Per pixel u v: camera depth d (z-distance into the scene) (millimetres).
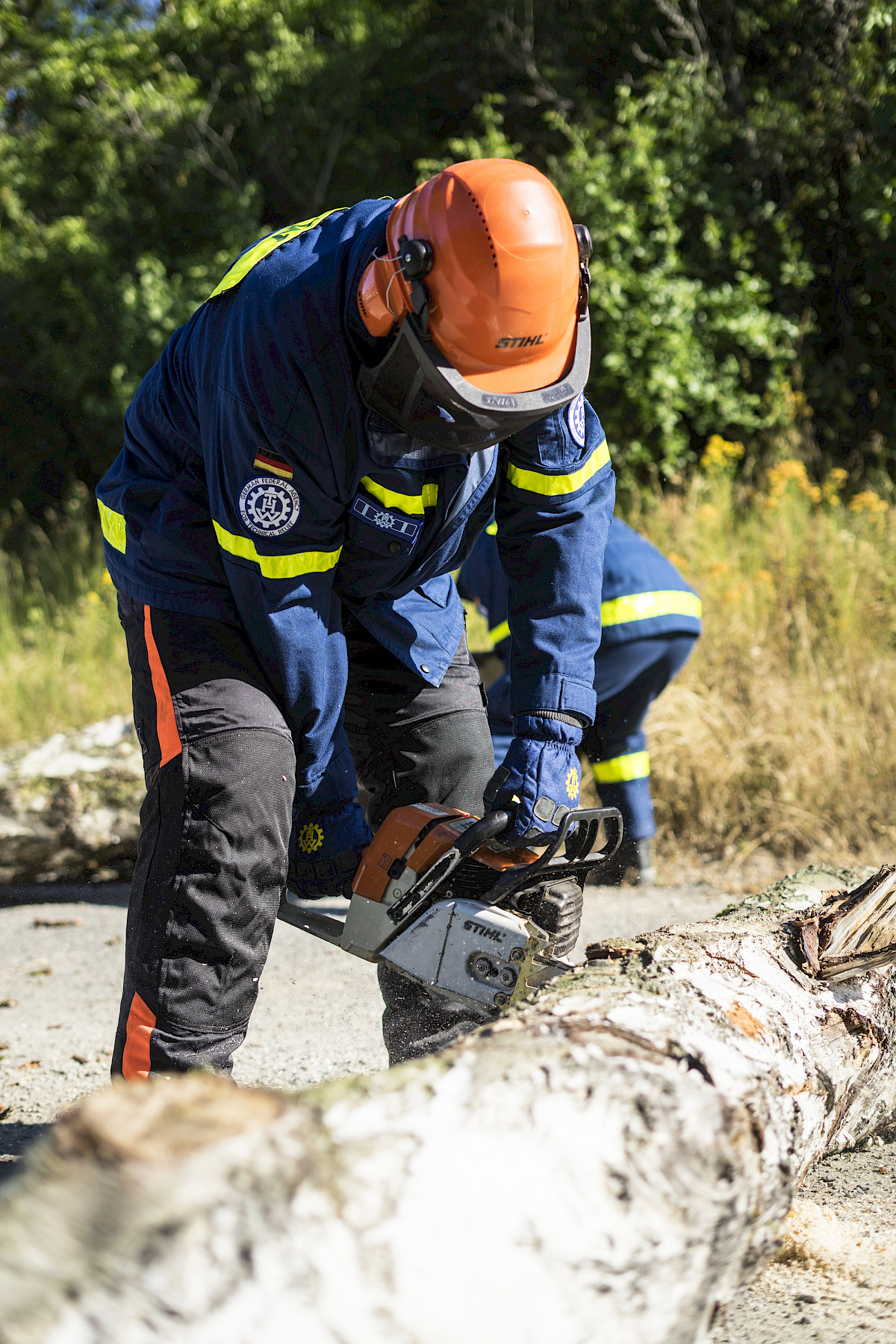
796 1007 1760
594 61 11445
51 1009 3301
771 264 10008
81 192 13062
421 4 12039
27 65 13523
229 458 1881
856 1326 1473
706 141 9844
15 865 4707
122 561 2094
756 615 6043
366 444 1917
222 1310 899
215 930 1877
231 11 12484
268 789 1905
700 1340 1273
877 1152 2098
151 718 1972
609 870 4227
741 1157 1264
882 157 9359
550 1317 1034
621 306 9367
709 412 9508
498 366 1797
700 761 4832
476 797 2457
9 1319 897
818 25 10062
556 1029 1348
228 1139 940
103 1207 895
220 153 12727
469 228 1739
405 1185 1006
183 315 11766
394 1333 951
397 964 2014
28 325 12656
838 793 4719
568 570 2102
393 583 2172
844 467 9375
